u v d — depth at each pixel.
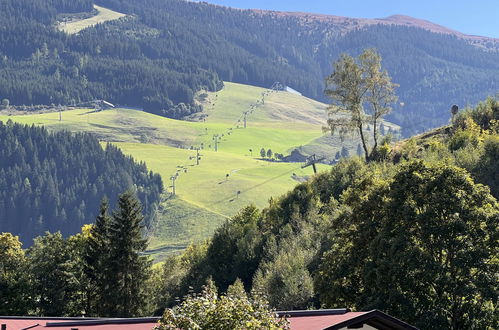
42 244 77.81
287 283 66.44
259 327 23.58
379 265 43.88
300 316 31.23
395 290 42.44
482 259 42.34
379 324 27.22
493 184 69.50
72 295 76.75
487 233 43.31
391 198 46.75
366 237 47.78
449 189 44.94
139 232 78.81
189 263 108.31
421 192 45.75
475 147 83.19
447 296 42.34
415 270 42.62
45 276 76.12
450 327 42.22
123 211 78.44
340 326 26.52
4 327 35.31
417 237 44.97
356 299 47.09
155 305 89.69
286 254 76.06
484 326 41.59
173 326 23.30
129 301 77.38
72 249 79.06
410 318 41.84
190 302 24.03
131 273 77.50
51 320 37.78
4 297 74.75
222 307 23.59
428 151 87.94
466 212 44.00
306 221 89.31
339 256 49.50
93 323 34.81
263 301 24.78
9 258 77.25
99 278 77.19
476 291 41.22
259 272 74.38
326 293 48.78
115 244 77.44
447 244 43.56
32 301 75.69
